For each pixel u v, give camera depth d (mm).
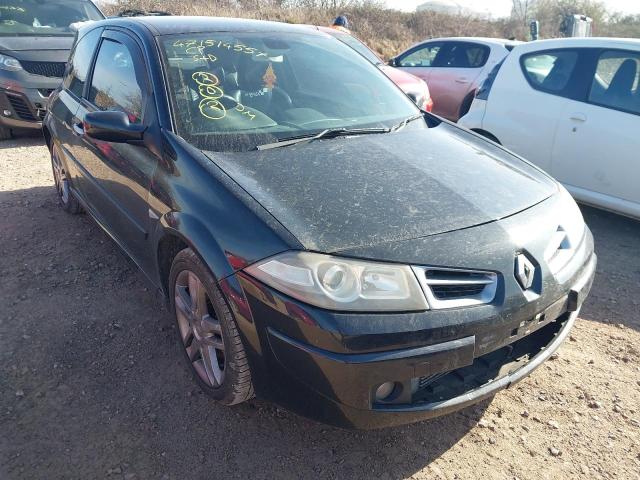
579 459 2496
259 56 3420
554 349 2533
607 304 3842
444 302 2143
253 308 2184
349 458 2459
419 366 2074
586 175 5066
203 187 2488
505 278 2252
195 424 2611
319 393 2121
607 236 5082
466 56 9117
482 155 3107
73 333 3246
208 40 3377
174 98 2945
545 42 5516
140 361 3025
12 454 2412
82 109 3934
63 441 2490
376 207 2357
